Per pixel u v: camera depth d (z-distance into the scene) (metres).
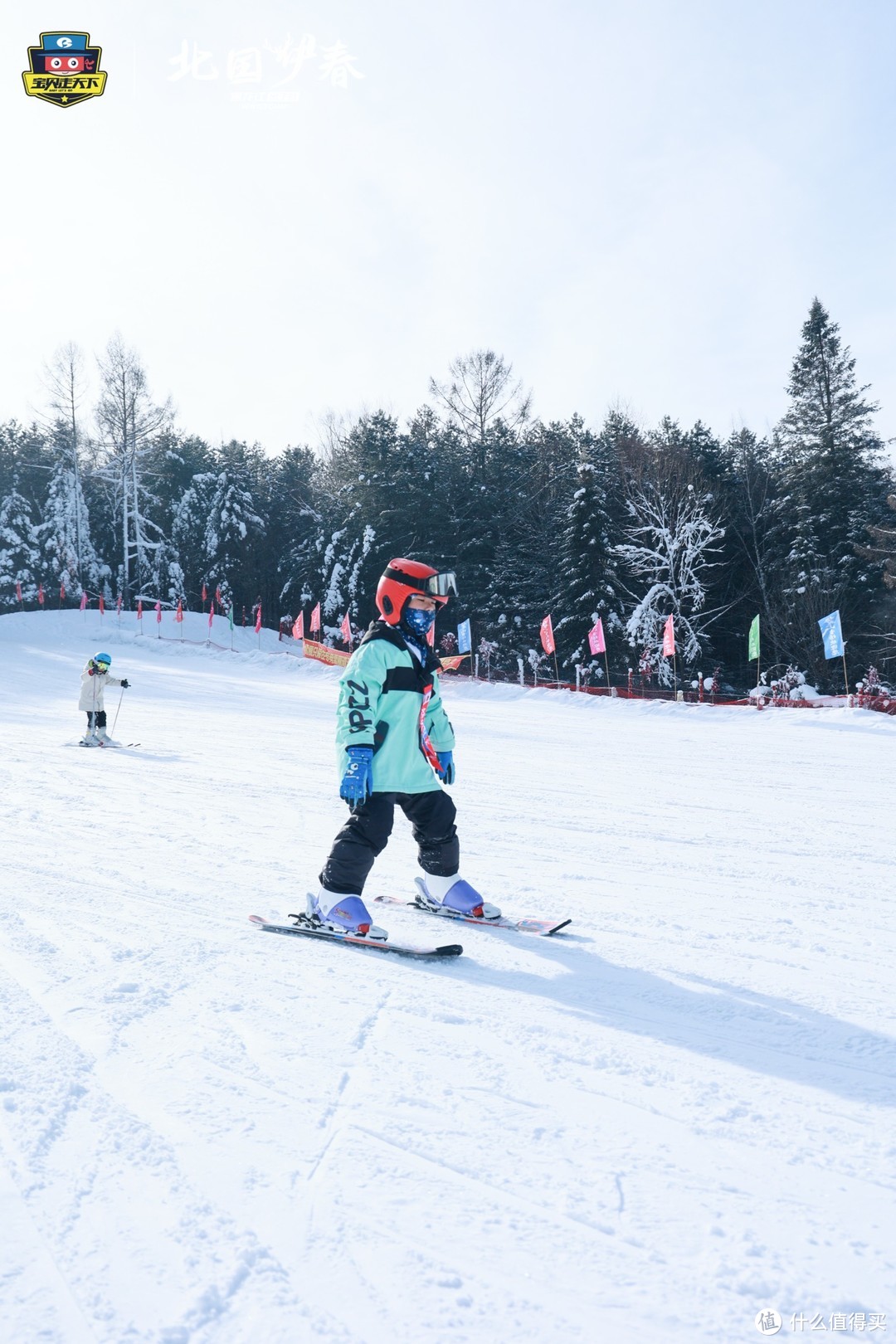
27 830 5.78
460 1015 2.77
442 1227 1.65
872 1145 2.00
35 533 51.69
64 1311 1.41
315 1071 2.32
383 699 3.76
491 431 46.94
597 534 35.19
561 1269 1.54
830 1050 2.56
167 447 61.78
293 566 53.62
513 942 3.64
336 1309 1.43
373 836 3.71
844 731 16.66
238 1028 2.61
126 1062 2.35
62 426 53.25
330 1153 1.90
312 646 33.88
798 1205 1.75
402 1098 2.18
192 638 42.69
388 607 3.86
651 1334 1.40
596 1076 2.35
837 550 38.75
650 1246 1.61
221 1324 1.40
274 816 6.53
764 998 3.00
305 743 12.48
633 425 49.72
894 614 35.00
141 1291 1.46
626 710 21.02
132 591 52.84
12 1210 1.67
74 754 10.73
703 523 36.59
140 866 4.80
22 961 3.17
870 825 6.77
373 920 3.96
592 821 6.77
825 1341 1.38
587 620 34.75
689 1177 1.85
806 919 4.04
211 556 51.25
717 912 4.16
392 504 45.94
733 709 19.66
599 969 3.30
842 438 41.72
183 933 3.60
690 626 36.22
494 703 23.22
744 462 45.31
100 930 3.60
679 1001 2.96
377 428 48.25
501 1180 1.82
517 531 44.31
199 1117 2.05
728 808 7.60
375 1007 2.83
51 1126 1.99
